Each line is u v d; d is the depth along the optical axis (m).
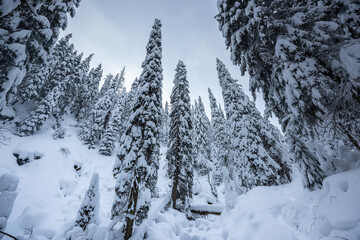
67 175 18.48
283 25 6.75
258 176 13.63
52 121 27.20
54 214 12.30
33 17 6.98
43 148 19.59
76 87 34.09
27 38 6.67
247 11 7.25
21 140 19.20
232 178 24.77
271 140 15.89
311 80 5.36
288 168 14.84
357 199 3.96
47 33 7.49
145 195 9.23
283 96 7.53
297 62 5.99
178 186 16.14
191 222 14.47
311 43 5.84
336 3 5.52
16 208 11.15
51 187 15.52
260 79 8.73
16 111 23.50
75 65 36.53
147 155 9.84
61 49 32.16
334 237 3.97
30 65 7.58
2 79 5.85
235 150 16.91
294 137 7.20
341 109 5.58
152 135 9.74
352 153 6.32
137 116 10.24
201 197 25.00
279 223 6.02
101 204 15.43
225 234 8.16
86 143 28.58
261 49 8.23
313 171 6.48
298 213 5.75
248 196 10.33
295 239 5.00
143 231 9.02
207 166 33.06
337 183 4.89
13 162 15.80
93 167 23.50
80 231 7.84
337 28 5.51
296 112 6.01
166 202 15.30
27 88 24.06
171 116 19.44
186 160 16.61
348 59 4.75
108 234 8.09
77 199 15.69
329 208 4.62
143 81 11.09
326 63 5.88
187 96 19.73
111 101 35.34
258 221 6.63
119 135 37.09
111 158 27.72
